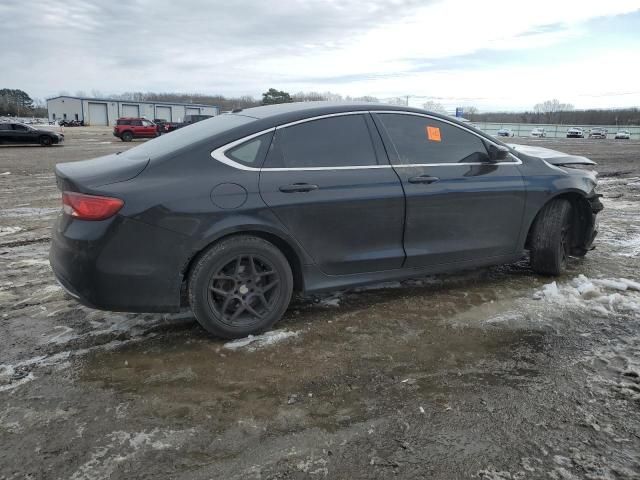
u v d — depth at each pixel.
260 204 3.32
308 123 3.62
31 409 2.64
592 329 3.55
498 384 2.87
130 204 3.04
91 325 3.65
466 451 2.32
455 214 4.05
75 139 33.25
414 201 3.84
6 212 7.87
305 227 3.49
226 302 3.34
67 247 3.11
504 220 4.29
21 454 2.29
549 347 3.30
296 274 3.65
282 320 3.72
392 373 3.00
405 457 2.28
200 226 3.17
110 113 85.56
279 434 2.45
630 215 7.57
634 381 2.88
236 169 3.33
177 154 3.26
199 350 3.28
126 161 3.35
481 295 4.20
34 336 3.48
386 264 3.85
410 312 3.87
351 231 3.66
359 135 3.78
